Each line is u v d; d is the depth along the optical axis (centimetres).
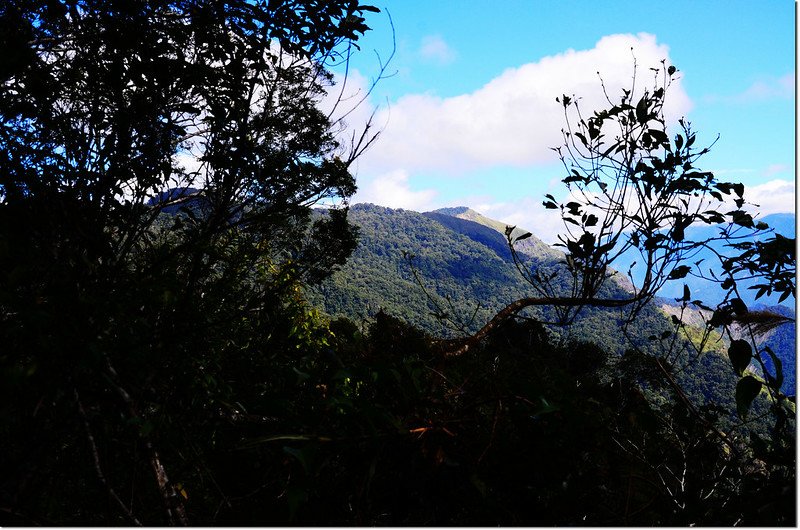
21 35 149
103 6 163
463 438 119
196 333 141
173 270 151
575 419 115
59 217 139
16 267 108
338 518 115
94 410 116
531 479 112
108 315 119
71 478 121
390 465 116
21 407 104
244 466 128
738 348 130
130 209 158
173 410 132
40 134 149
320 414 125
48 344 98
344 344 158
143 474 130
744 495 121
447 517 112
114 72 162
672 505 123
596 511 118
